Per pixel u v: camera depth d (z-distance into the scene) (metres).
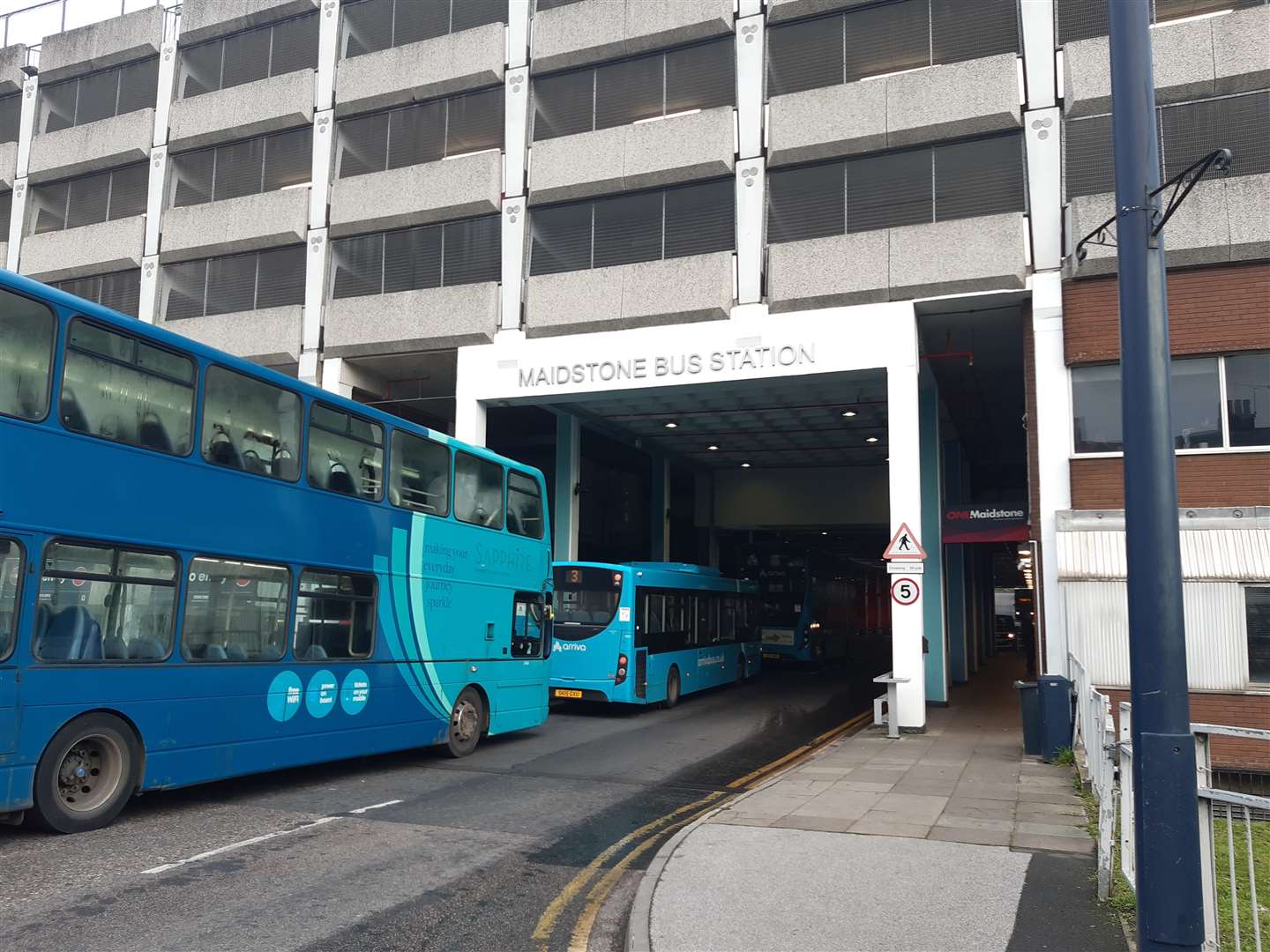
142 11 25.73
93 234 25.03
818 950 5.28
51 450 7.50
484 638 13.43
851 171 18.02
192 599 8.74
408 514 11.91
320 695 10.24
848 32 18.52
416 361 21.88
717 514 32.31
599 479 28.38
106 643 7.92
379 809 9.27
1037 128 16.72
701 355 18.38
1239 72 15.45
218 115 24.11
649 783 11.34
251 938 5.48
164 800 9.31
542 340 19.73
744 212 18.47
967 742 14.97
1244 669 13.59
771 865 7.02
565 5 20.91
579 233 20.12
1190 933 4.37
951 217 17.25
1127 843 6.13
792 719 18.34
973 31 17.80
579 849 7.98
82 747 7.85
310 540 10.20
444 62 21.72
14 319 7.32
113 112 26.16
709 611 23.08
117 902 6.04
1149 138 4.99
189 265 24.06
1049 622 15.64
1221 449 14.81
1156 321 4.82
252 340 22.45
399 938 5.62
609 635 18.45
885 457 29.56
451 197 21.00
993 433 29.33
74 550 7.66
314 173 22.81
